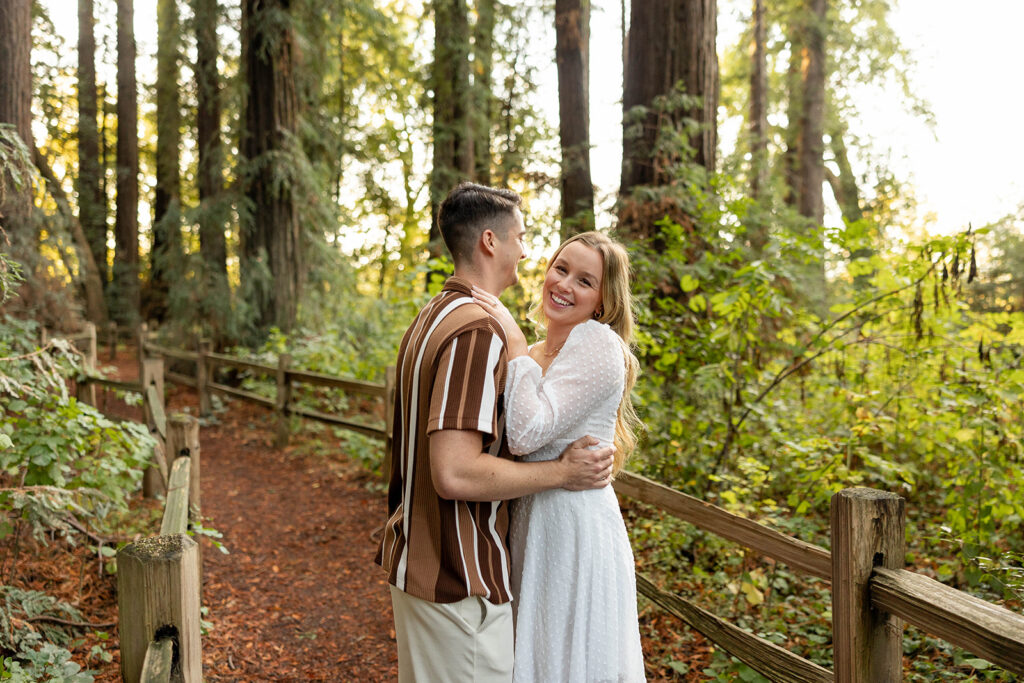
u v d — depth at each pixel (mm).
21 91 5395
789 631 3277
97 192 18625
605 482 1870
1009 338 4273
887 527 1704
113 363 13289
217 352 9906
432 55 12719
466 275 1855
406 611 1737
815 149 13758
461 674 1680
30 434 3262
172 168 17016
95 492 3338
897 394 4293
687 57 6250
